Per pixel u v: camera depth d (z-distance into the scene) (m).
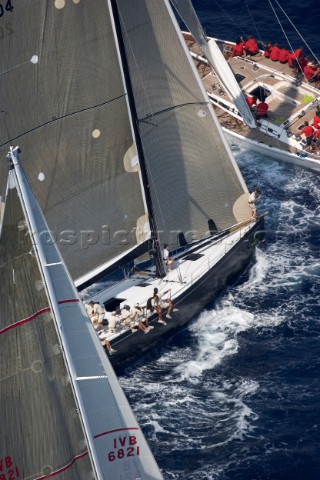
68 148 162.25
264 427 158.25
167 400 165.00
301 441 155.00
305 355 172.38
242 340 176.88
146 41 170.88
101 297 179.62
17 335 109.44
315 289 186.88
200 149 182.12
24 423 111.25
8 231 108.06
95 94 161.50
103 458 113.69
